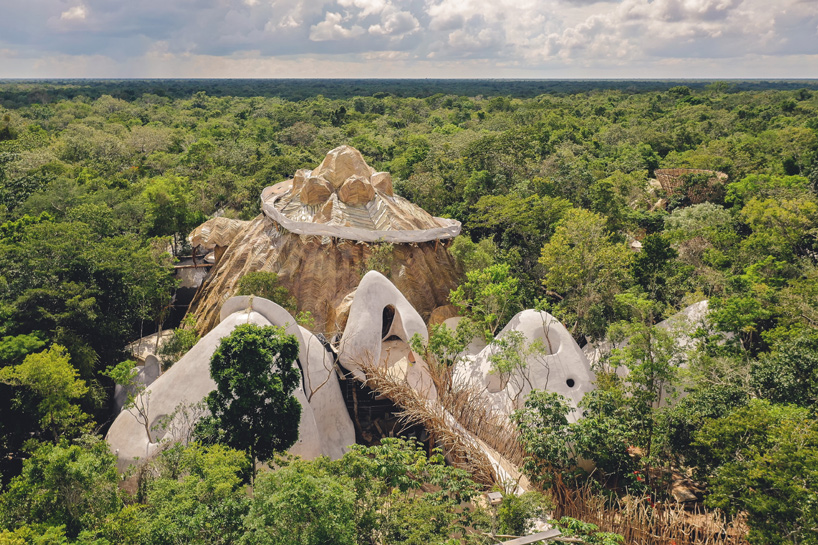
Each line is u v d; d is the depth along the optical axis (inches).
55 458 633.6
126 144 3590.1
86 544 545.6
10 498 641.0
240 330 688.4
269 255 1407.5
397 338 1227.9
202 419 723.4
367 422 1117.1
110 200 1931.6
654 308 1246.9
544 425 816.3
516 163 2454.5
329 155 1547.7
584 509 760.3
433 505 660.7
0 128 3457.2
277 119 5669.3
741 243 1604.3
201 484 594.9
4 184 2145.7
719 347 1000.9
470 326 1141.1
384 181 1560.0
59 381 873.5
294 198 1535.4
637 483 779.4
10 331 1081.4
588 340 1312.7
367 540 620.1
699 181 2583.7
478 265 1439.5
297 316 1208.2
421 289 1402.6
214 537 555.5
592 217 1398.9
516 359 970.7
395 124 5649.6
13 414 983.0
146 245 1616.6
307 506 517.3
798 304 1138.7
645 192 2647.6
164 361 1195.3
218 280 1455.5
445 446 951.0
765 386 880.9
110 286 1249.4
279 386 673.6
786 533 619.5
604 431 796.6
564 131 3981.3
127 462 846.5
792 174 2938.0
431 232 1446.9
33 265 1187.3
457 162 2659.9
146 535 548.7
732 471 676.7
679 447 848.9
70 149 3193.9
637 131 4121.6
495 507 722.2
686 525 745.6
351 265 1373.0
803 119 4586.6
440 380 1023.0
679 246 1711.4
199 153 3280.0
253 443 688.4
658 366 917.8
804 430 686.5
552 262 1334.9
